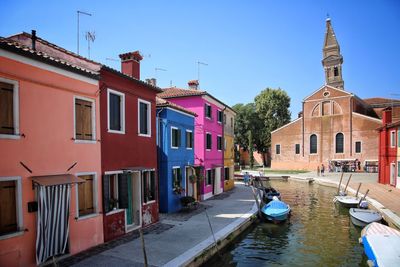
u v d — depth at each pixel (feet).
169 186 56.54
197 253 33.88
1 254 25.61
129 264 30.19
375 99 219.20
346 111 168.76
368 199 72.49
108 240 37.42
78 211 33.37
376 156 159.94
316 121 177.68
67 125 32.35
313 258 39.93
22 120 27.81
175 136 60.23
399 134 89.81
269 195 76.48
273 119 209.36
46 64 30.04
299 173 159.84
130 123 42.60
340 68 201.87
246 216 53.78
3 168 26.11
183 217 52.60
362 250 42.86
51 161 30.40
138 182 44.32
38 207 28.22
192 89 82.58
